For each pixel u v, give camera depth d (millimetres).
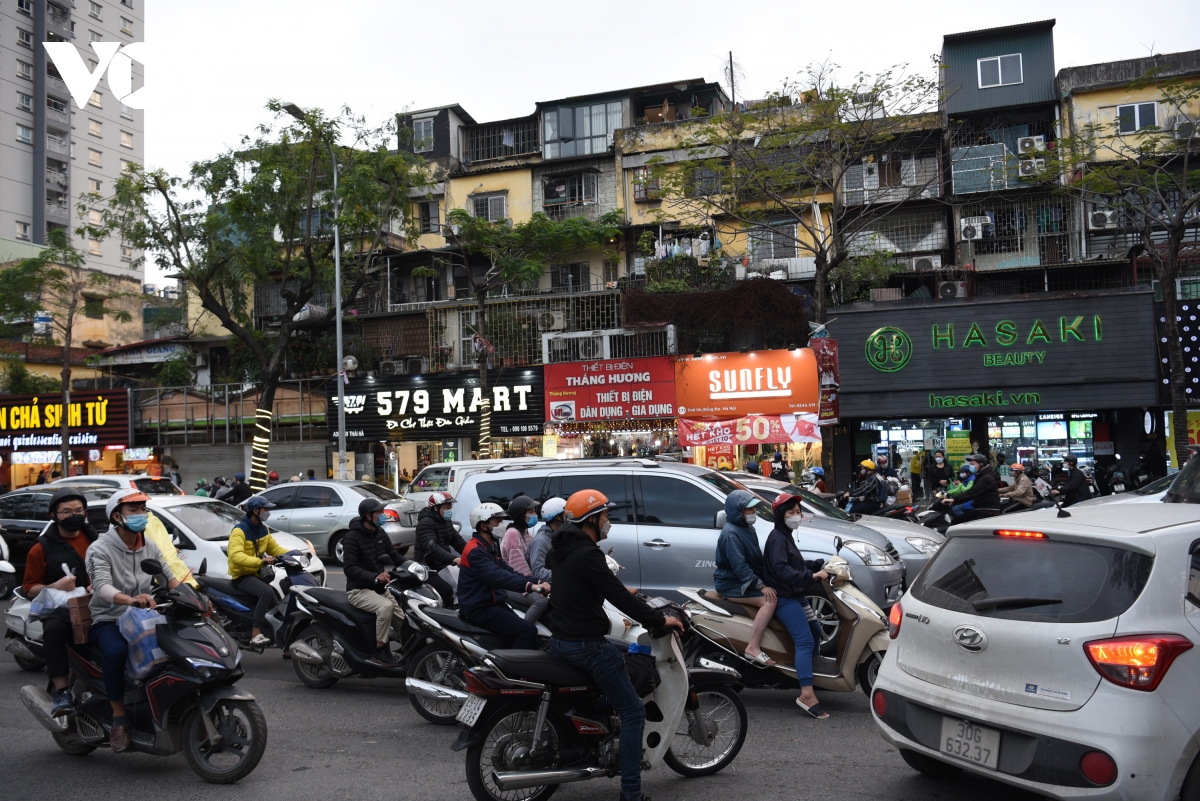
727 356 23016
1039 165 21531
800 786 5008
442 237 31812
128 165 20484
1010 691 3969
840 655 6395
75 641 5531
